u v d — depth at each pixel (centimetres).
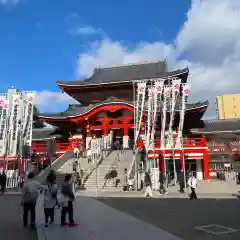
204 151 4056
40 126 7319
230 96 9681
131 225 1311
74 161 3938
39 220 1503
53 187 1338
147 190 2559
